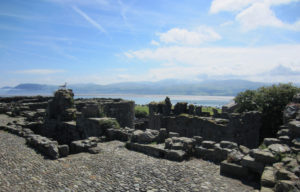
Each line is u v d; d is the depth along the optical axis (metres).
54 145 12.95
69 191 8.34
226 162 10.27
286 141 10.92
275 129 31.00
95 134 18.45
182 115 24.80
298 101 13.63
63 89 24.34
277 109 30.78
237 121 21.39
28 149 14.06
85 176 9.77
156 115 26.89
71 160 12.12
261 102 32.12
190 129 24.08
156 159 12.40
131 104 30.50
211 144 12.66
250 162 9.55
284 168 8.48
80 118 20.41
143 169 10.62
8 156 12.44
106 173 10.12
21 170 10.48
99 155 13.15
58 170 10.55
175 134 14.73
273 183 7.93
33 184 8.95
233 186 8.84
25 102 38.78
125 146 15.25
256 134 24.23
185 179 9.45
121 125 28.78
